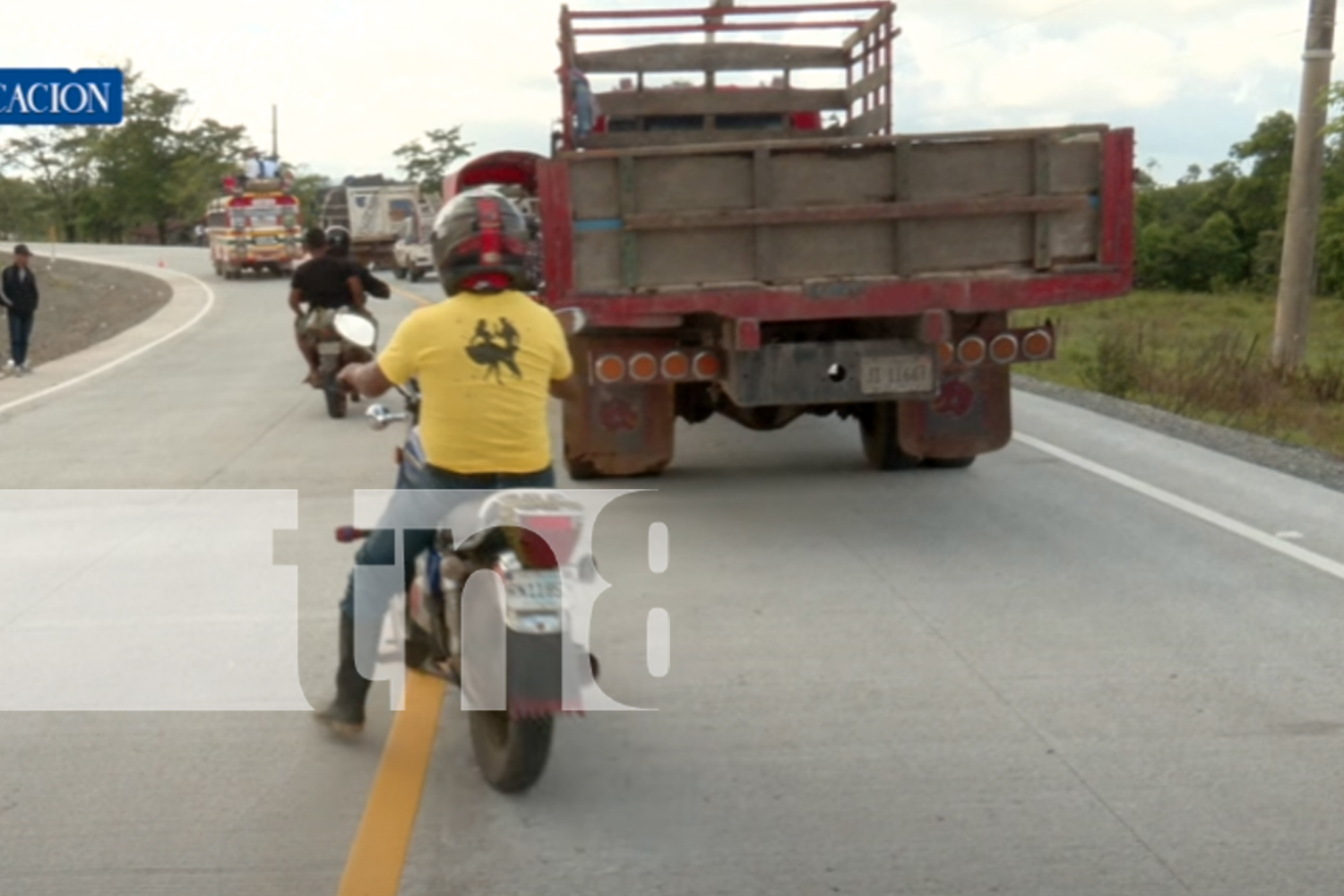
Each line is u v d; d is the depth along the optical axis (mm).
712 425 13609
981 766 5441
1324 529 9133
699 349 9875
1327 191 48219
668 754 5605
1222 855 4695
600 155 8852
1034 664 6602
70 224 112125
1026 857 4691
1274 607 7434
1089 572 8172
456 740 5805
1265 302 45281
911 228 9117
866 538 9062
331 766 5555
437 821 5035
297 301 14938
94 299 42250
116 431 14641
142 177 112125
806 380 9523
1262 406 17234
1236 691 6207
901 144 9016
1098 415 14195
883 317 9562
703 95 13688
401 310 31828
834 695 6238
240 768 5547
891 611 7473
